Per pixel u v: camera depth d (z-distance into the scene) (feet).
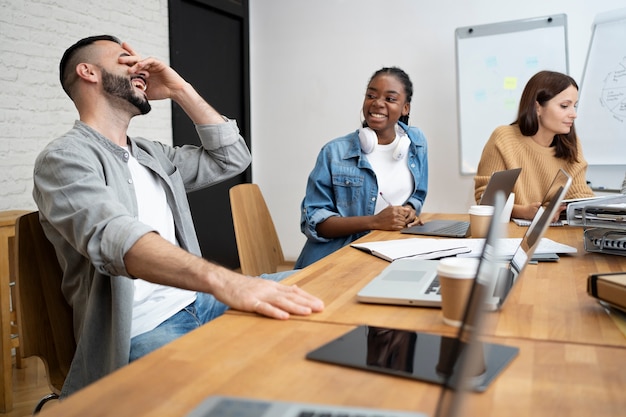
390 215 6.63
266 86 15.83
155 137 12.63
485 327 1.42
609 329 2.81
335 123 15.21
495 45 13.21
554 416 1.88
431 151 14.19
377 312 3.18
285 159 15.85
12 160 9.39
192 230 5.47
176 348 2.59
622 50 11.34
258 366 2.36
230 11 14.88
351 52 14.83
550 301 3.35
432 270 3.93
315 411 1.82
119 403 2.02
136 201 4.78
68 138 4.48
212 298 5.27
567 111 8.05
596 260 4.60
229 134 5.98
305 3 15.17
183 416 1.91
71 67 4.93
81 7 10.61
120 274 3.70
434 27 13.94
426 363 2.33
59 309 4.48
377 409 1.89
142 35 12.17
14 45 9.34
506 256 4.62
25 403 7.27
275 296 3.22
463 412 1.25
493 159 8.52
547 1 12.87
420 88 14.19
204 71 14.23
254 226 6.91
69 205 3.95
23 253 4.27
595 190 11.75
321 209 7.32
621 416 1.88
